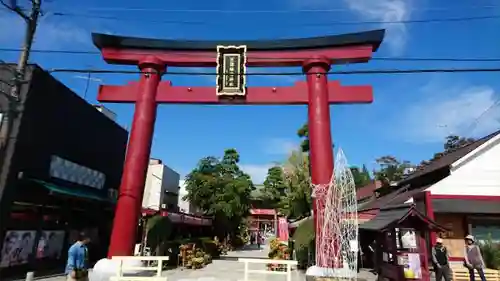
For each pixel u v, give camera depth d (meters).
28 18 11.95
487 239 17.91
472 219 18.20
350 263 13.60
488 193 18.67
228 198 38.56
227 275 18.02
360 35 16.62
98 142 20.30
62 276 14.58
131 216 15.22
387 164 59.97
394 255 11.98
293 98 16.72
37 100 14.65
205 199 38.38
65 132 16.84
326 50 16.91
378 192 32.06
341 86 16.73
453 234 18.00
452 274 15.52
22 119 13.67
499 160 19.14
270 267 19.52
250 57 17.03
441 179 20.28
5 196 12.80
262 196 66.06
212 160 41.03
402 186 26.19
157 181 34.78
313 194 15.01
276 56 17.00
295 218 34.62
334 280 13.13
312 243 19.89
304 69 17.14
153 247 20.14
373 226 13.57
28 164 14.02
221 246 34.25
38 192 14.61
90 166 19.27
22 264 14.19
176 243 22.58
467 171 19.02
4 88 13.87
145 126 16.31
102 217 20.53
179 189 42.03
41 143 14.89
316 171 15.48
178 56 17.27
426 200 18.16
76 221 18.03
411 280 11.66
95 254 19.58
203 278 16.58
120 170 23.27
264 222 70.81
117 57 17.19
